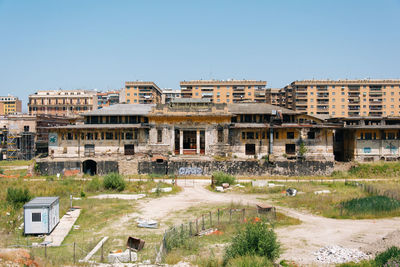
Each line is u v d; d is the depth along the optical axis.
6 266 22.70
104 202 47.84
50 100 153.12
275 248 25.52
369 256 25.84
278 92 165.75
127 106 83.88
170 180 66.19
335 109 146.88
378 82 146.75
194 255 27.36
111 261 26.03
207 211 42.53
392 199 43.25
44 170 74.00
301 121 78.50
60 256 27.03
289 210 42.88
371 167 70.50
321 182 62.12
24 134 95.81
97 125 77.56
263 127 74.25
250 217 38.03
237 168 71.75
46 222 33.62
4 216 39.69
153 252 28.17
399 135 77.50
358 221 37.22
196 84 155.12
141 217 40.25
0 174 71.62
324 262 24.92
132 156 75.31
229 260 24.73
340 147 84.94
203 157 73.94
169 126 75.81
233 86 155.50
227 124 75.25
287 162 72.19
